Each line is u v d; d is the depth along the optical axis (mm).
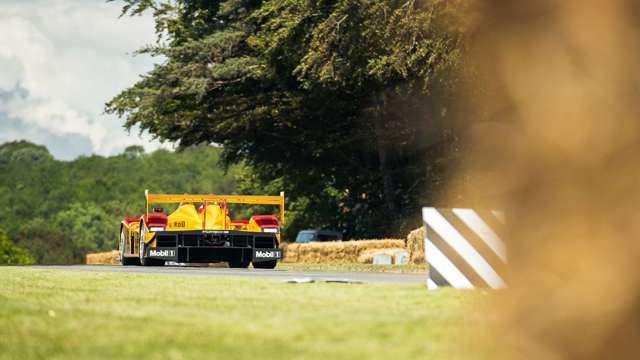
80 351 11547
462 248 21828
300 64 107250
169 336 12477
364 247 104875
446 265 22266
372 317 14836
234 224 70250
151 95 123438
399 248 103875
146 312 16266
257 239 70250
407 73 98125
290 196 154000
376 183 140875
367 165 139875
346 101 123438
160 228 69250
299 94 123625
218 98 127312
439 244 22281
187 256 69125
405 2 91812
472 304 13836
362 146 130250
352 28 96750
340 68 101375
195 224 69188
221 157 148250
